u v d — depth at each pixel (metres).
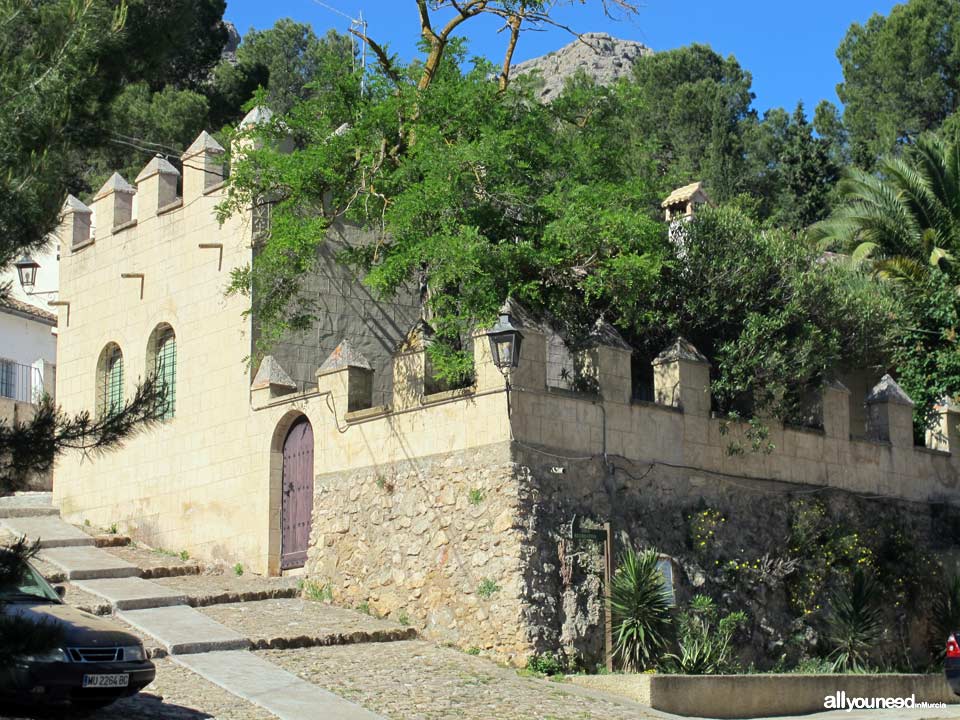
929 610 24.08
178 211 26.80
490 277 20.50
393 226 21.05
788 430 23.14
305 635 18.92
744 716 18.16
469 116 22.19
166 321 26.72
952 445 26.19
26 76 12.61
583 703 16.73
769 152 61.88
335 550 21.83
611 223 20.58
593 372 20.75
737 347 22.36
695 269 23.00
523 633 18.52
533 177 21.81
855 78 66.62
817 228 33.41
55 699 13.61
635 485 20.59
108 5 13.89
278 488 23.69
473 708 15.97
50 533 26.41
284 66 63.47
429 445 20.56
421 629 19.94
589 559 19.59
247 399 24.47
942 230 30.03
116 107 13.99
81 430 12.91
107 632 14.24
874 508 24.19
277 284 22.95
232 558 24.22
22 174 12.12
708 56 70.88
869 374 28.05
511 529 18.94
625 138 23.95
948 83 63.12
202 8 50.44
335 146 22.30
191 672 16.95
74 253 29.58
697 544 20.95
